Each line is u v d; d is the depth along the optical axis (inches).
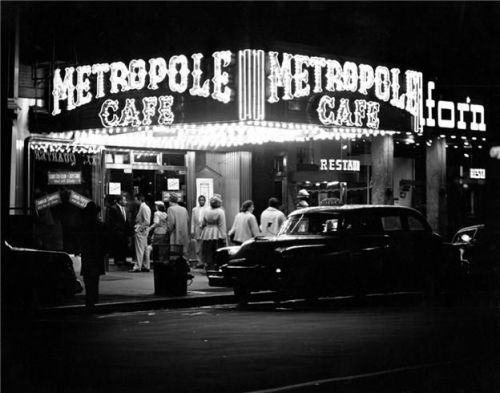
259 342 419.2
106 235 581.9
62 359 370.3
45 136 834.8
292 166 1007.0
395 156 1114.1
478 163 1162.0
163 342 422.0
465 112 1048.2
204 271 860.0
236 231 782.5
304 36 955.3
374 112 879.7
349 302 665.6
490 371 336.8
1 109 768.9
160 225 882.1
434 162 1045.2
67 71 837.2
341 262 620.4
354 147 1050.1
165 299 629.9
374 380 315.9
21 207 770.8
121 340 431.5
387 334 449.4
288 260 601.3
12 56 783.7
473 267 768.9
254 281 607.5
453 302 659.4
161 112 789.2
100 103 823.7
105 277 814.5
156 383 311.1
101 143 876.6
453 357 371.6
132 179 911.0
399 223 662.5
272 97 767.7
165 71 789.2
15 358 374.0
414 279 660.1
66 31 853.2
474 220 1160.2
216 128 809.5
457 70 1093.1
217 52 763.4
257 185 968.9
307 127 821.2
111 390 299.1
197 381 314.5
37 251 585.3
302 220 651.5
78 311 581.3
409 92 927.7
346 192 985.5
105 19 844.6
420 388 301.6
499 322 507.8
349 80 850.8
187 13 802.8
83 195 850.8
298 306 632.4
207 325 497.0
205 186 961.5
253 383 310.0
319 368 342.6
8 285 571.2
